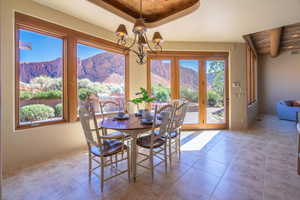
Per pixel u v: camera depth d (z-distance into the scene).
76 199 1.66
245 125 4.43
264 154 2.74
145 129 1.91
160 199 1.65
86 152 2.86
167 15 2.93
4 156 2.21
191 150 2.95
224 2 2.36
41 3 2.47
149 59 4.14
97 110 3.40
